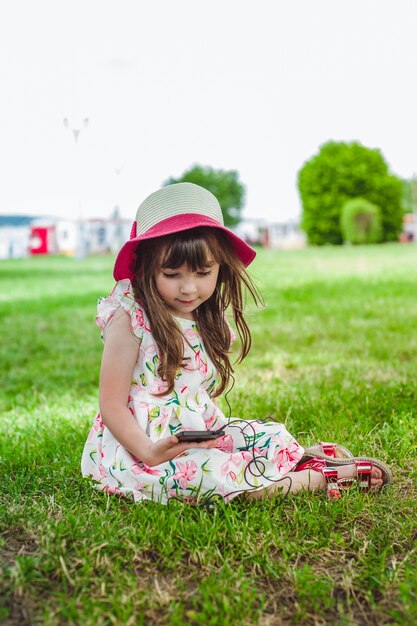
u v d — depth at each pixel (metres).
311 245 39.41
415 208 42.81
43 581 1.62
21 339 6.02
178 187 2.18
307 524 1.93
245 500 2.13
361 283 10.59
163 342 2.14
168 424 2.18
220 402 3.31
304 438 2.72
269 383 3.79
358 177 37.22
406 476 2.33
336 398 3.27
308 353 4.77
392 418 2.92
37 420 3.16
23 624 1.47
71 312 8.02
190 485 2.08
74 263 23.50
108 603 1.54
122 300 2.17
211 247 2.09
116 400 2.11
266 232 47.59
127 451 2.16
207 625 1.46
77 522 1.88
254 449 2.21
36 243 38.09
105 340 2.17
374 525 1.94
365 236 35.62
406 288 9.40
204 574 1.68
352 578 1.65
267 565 1.69
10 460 2.51
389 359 4.42
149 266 2.12
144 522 1.92
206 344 2.31
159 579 1.66
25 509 2.00
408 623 1.47
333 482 2.17
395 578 1.63
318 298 8.53
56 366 4.79
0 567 1.67
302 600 1.56
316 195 38.47
